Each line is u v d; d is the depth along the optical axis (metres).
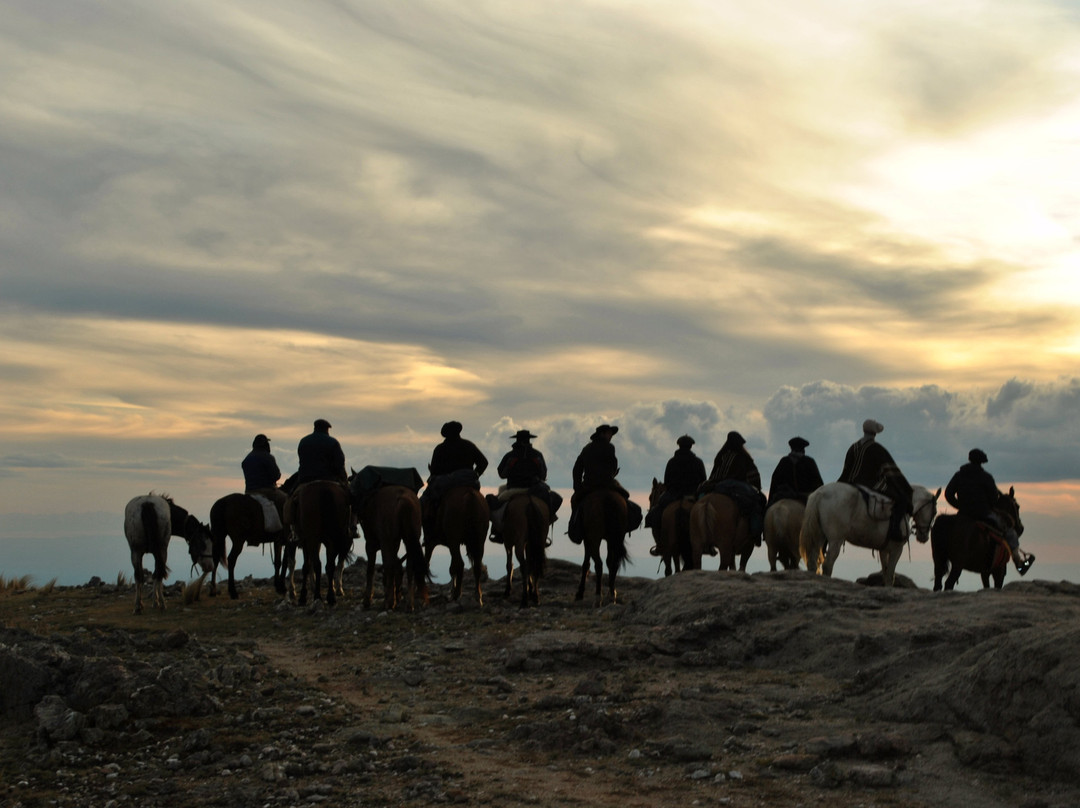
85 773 7.93
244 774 7.77
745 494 15.92
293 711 9.41
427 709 9.47
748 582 13.56
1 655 9.78
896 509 15.08
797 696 9.27
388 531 15.33
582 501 16.00
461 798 6.89
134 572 16.75
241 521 18.41
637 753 7.80
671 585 13.95
